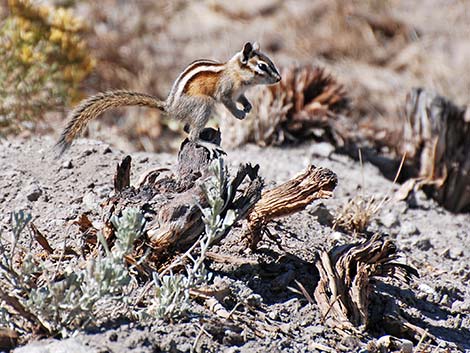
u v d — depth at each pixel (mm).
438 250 11867
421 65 22969
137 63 20172
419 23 24672
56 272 8430
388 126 19328
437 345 8953
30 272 7898
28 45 15508
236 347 8031
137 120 18297
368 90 21469
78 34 17047
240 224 10070
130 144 17578
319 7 24594
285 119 15203
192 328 8047
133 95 10578
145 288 8242
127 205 8844
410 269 9297
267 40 23172
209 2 24000
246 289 8820
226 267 9266
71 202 10703
